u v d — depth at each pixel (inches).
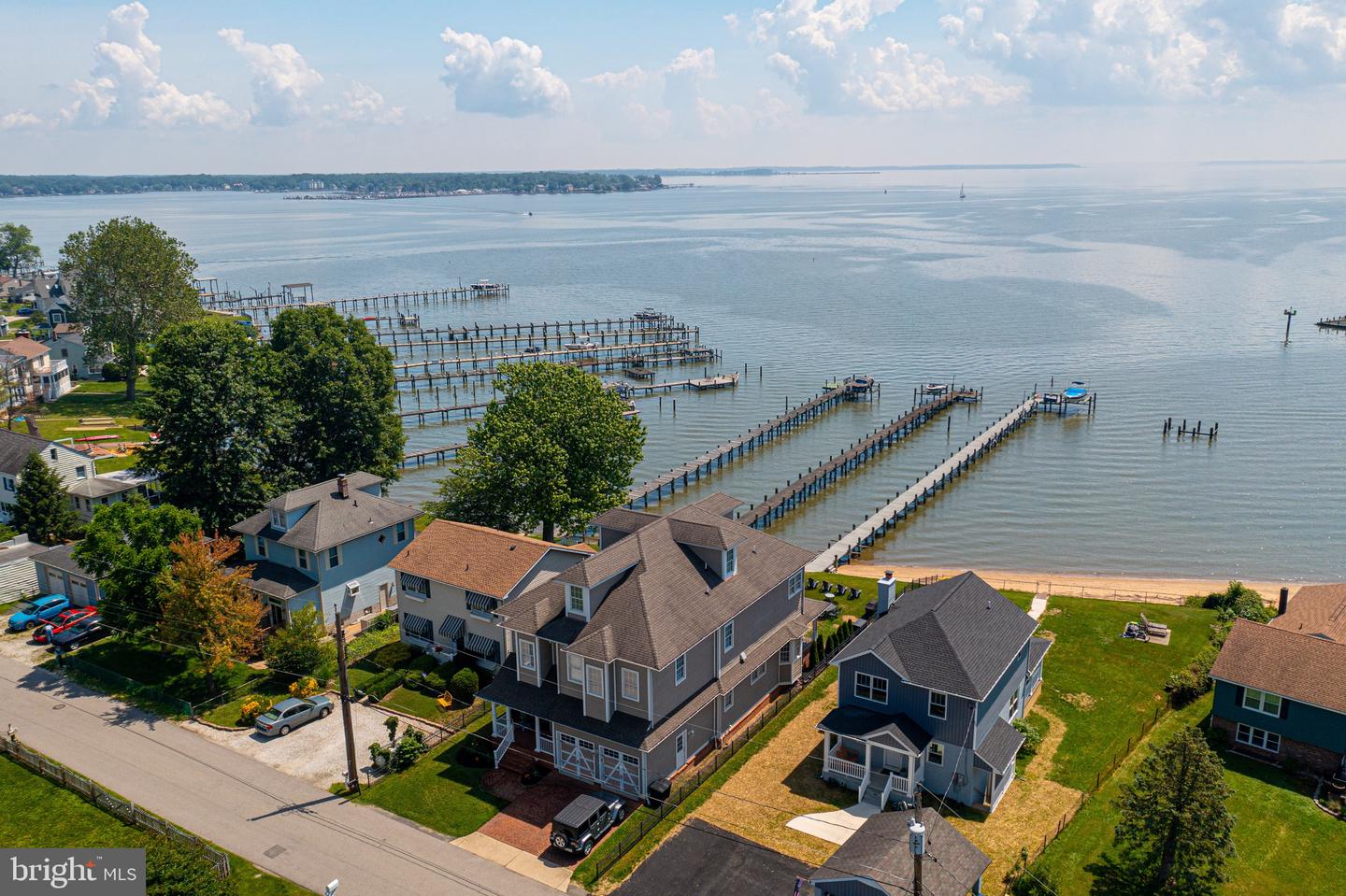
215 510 2591.0
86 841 1450.5
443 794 1592.0
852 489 3779.5
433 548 2142.0
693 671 1649.9
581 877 1370.6
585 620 1643.7
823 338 6702.8
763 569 1899.6
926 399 5036.9
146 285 4658.0
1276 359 5634.8
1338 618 1913.1
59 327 5885.8
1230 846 1312.7
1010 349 6141.7
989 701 1601.9
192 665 2070.6
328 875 1376.7
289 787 1611.7
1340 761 1619.1
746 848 1434.5
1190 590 2765.7
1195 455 4028.1
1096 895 1338.6
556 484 2417.6
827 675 2023.9
